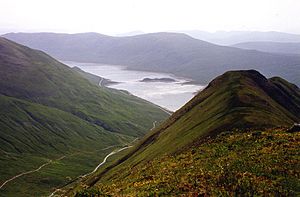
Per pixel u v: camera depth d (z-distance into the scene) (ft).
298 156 127.54
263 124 215.10
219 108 290.97
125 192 125.80
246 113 243.19
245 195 99.30
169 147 257.55
